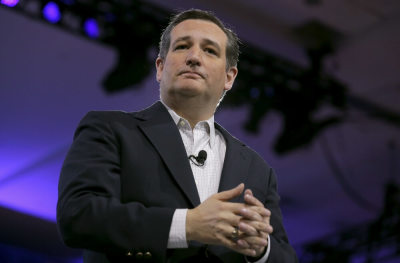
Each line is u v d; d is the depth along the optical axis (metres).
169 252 3.11
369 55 12.45
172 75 3.84
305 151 15.31
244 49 12.41
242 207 2.91
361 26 11.72
